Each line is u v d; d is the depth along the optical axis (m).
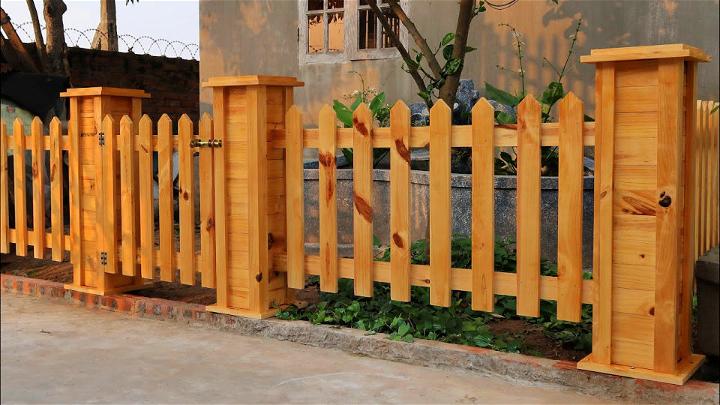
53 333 4.93
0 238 6.53
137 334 4.89
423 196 6.50
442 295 4.26
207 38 10.09
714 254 4.13
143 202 5.41
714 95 7.23
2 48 8.28
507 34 7.98
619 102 3.60
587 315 4.68
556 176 6.21
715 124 6.02
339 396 3.70
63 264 6.92
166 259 5.32
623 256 3.65
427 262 5.39
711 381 3.89
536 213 3.91
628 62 3.56
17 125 6.29
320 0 9.34
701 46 7.22
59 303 5.83
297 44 9.33
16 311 5.57
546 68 7.82
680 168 3.52
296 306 5.02
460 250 5.44
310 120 9.27
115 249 5.57
